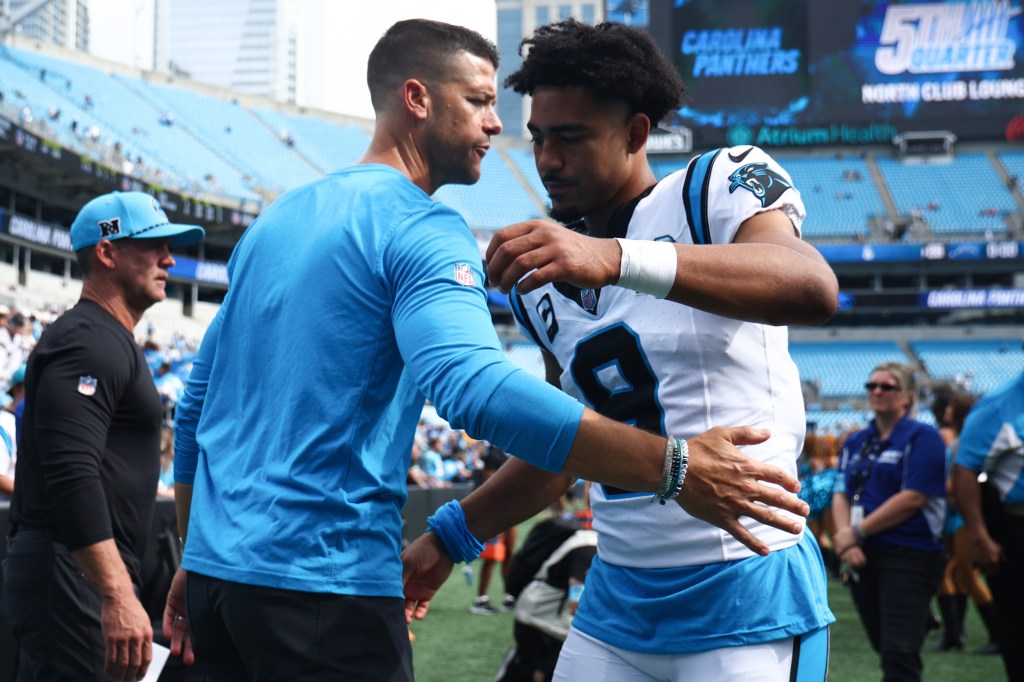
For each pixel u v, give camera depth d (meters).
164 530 3.41
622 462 1.51
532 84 1.87
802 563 1.85
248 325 1.79
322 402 1.67
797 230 1.76
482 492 2.12
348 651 1.63
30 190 26.98
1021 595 4.17
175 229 2.89
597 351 1.93
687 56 34.75
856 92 34.97
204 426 1.83
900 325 38.72
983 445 4.15
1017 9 35.03
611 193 1.92
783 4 34.72
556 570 3.47
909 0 35.03
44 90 30.02
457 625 7.37
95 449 2.55
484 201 39.38
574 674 2.01
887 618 4.16
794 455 1.90
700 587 1.80
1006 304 33.56
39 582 2.61
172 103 36.62
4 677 3.23
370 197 1.75
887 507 4.18
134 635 2.48
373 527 1.68
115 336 2.70
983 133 35.09
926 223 36.03
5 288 23.78
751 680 1.76
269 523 1.63
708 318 1.81
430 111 1.92
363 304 1.69
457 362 1.52
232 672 1.77
